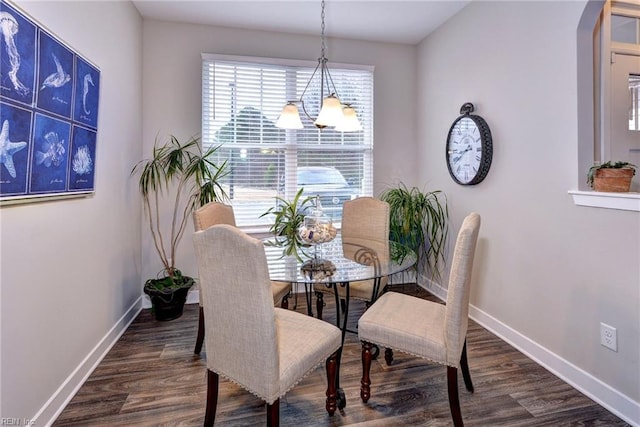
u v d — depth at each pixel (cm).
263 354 131
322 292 251
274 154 341
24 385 146
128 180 271
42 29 151
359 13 299
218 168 313
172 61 312
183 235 321
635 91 210
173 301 281
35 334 153
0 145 128
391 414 171
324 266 199
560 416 170
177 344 243
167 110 313
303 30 332
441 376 205
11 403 138
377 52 363
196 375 205
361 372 210
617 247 170
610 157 205
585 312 187
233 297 134
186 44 315
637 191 210
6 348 135
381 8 290
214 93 322
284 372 137
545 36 209
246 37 328
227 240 128
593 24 188
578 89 190
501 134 248
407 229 310
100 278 220
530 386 194
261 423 165
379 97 366
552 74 205
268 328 129
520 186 231
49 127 158
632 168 175
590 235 183
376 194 368
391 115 370
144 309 307
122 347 238
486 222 266
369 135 364
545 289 213
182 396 185
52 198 164
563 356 201
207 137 323
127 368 212
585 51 190
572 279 195
